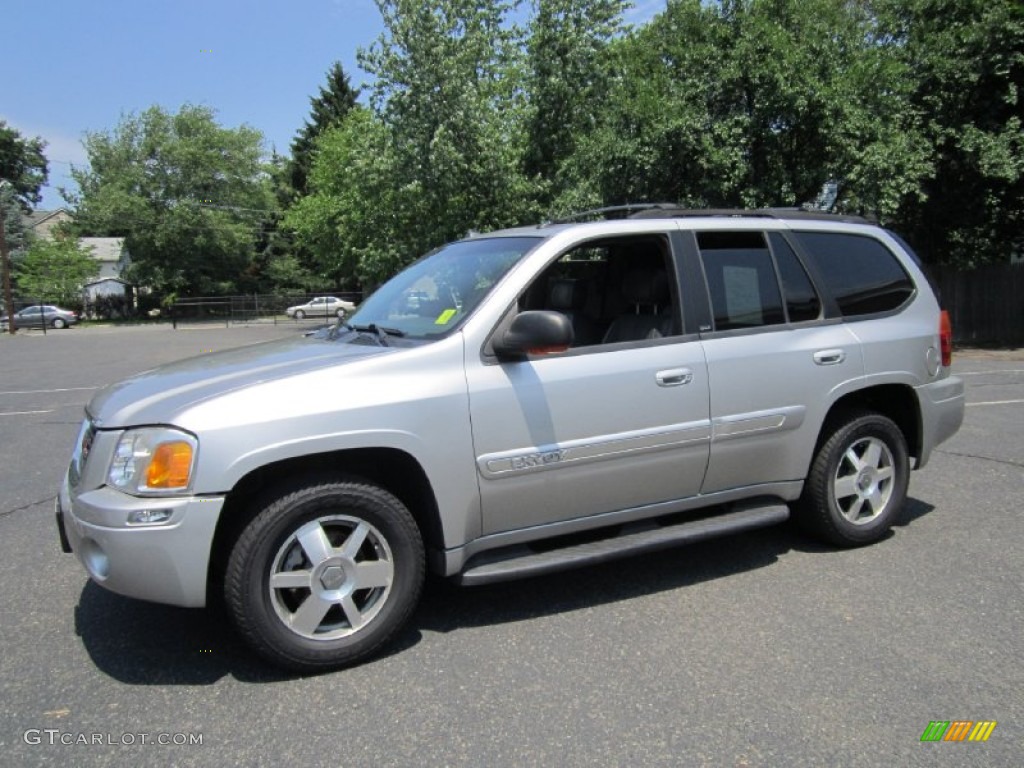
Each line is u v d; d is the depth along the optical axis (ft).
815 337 14.65
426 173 55.01
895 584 13.61
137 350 75.92
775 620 12.31
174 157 166.91
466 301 12.37
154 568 9.98
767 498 14.60
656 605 13.00
